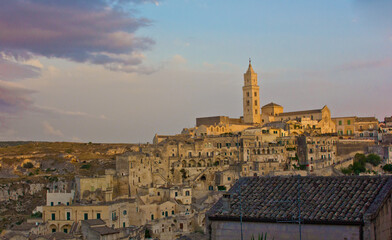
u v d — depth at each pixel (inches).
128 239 7293.3
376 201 2743.6
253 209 3011.8
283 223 2837.1
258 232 2903.5
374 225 2632.9
